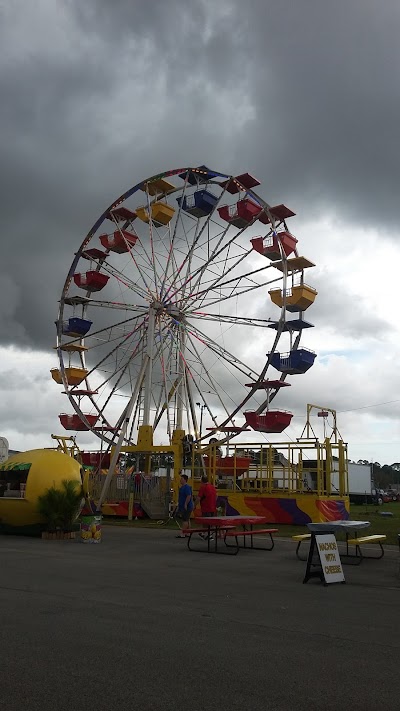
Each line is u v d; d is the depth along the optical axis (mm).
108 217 34344
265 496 22750
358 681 4711
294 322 30219
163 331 32719
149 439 29641
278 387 30094
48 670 4824
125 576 9867
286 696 4371
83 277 34656
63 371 34625
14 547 14148
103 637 5844
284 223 31453
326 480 22422
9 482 17469
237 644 5719
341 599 8219
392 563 12320
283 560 12484
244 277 31047
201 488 16875
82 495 17203
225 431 30594
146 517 26219
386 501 68938
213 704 4188
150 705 4141
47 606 7270
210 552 13742
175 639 5840
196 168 30938
